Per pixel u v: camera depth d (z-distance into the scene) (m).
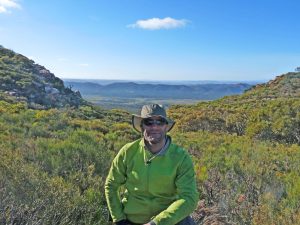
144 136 1.70
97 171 3.62
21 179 2.60
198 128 13.59
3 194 2.22
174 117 15.37
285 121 11.85
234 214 2.90
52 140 4.86
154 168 1.68
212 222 2.66
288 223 2.81
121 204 1.80
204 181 3.62
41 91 21.58
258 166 4.95
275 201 3.31
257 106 18.05
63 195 2.50
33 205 2.23
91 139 5.50
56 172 3.24
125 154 1.76
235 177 4.09
